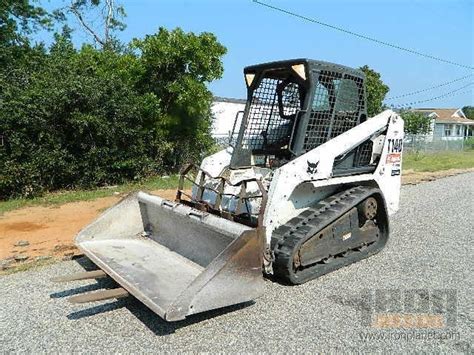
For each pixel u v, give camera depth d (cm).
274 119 573
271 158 562
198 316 401
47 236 699
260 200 473
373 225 569
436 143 2717
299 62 494
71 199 995
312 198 514
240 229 394
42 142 1052
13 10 1620
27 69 1234
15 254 601
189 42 1301
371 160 579
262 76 546
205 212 449
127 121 1191
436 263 546
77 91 1077
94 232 521
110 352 344
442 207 901
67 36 2270
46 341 361
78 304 429
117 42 2303
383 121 571
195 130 1388
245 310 412
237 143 548
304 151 503
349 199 515
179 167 1388
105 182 1168
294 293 449
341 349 347
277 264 454
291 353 341
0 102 997
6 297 450
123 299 438
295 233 459
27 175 1002
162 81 1320
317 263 498
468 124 5309
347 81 541
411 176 1431
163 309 347
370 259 555
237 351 344
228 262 365
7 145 1008
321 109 516
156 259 468
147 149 1282
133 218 544
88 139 1116
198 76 1355
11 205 932
